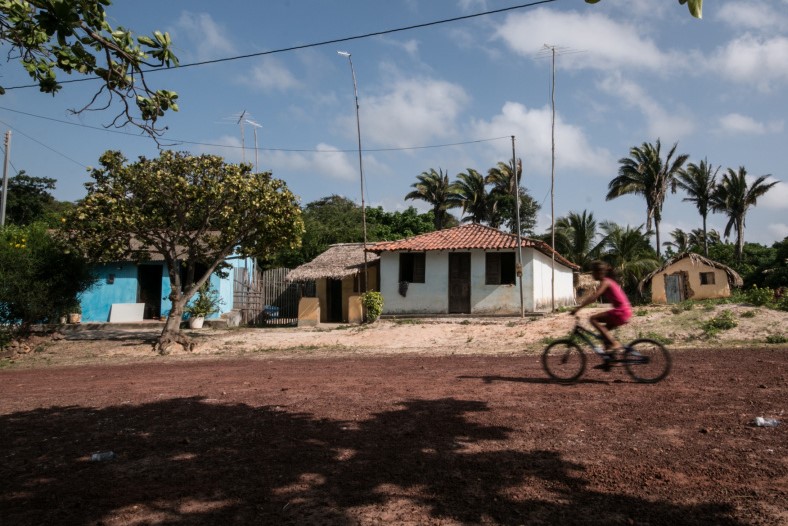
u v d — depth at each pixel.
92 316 24.08
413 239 24.28
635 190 47.31
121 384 10.31
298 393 8.54
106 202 15.08
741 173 47.09
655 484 4.37
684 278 30.33
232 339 18.47
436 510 4.02
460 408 7.04
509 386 8.41
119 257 16.88
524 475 4.63
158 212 16.08
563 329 16.05
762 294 16.62
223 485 4.64
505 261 22.56
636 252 42.19
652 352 10.43
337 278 24.52
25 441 6.25
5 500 4.45
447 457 5.15
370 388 8.73
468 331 17.44
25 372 13.32
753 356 10.73
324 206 51.09
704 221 49.53
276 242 17.81
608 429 5.87
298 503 4.22
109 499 4.41
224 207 16.19
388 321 21.47
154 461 5.36
